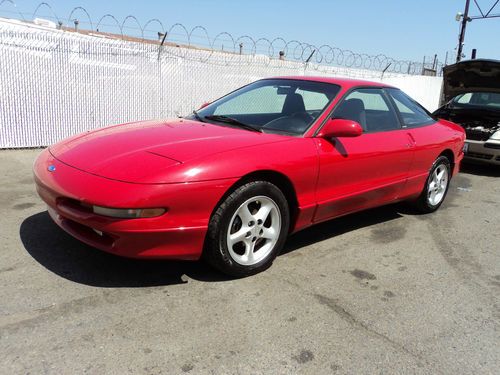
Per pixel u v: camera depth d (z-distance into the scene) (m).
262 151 3.21
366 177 4.06
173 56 9.21
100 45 8.16
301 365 2.38
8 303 2.71
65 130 8.03
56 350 2.33
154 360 2.31
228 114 4.09
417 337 2.73
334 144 3.71
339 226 4.66
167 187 2.73
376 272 3.61
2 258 3.27
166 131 3.47
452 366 2.48
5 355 2.26
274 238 3.38
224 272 3.17
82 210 2.82
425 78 16.91
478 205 5.95
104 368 2.23
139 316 2.69
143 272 3.22
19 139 7.51
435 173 5.18
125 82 8.64
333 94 3.99
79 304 2.76
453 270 3.77
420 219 5.13
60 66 7.75
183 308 2.81
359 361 2.46
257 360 2.39
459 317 3.01
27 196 4.79
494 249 4.34
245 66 10.48
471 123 8.34
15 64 7.25
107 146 3.19
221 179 2.90
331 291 3.21
